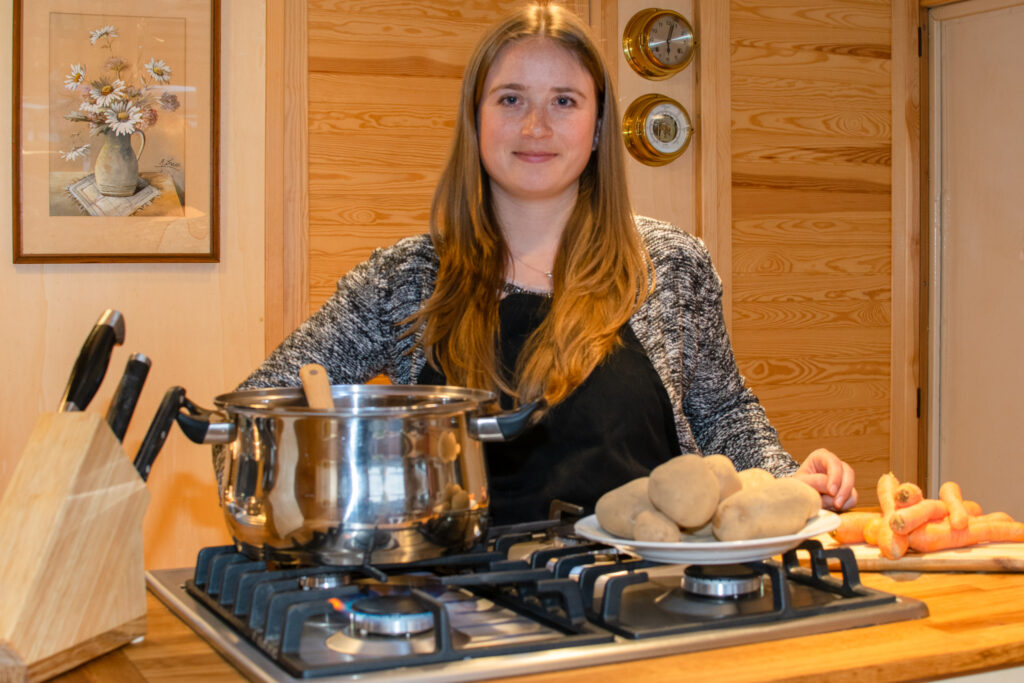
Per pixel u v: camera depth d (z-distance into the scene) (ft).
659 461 5.07
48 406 8.57
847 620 3.13
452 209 5.22
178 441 8.85
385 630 2.96
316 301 9.25
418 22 9.45
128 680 2.78
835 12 10.99
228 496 3.35
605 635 2.91
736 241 10.64
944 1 11.21
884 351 11.39
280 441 3.18
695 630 2.99
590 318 4.91
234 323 9.02
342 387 3.91
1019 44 10.82
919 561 3.87
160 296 8.81
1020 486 10.88
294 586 3.08
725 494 3.46
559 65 4.88
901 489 4.11
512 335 5.08
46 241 8.50
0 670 2.73
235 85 8.95
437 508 3.19
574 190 5.22
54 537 2.83
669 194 10.41
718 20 10.43
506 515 4.86
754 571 3.34
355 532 3.10
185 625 3.29
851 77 11.10
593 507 4.83
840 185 11.10
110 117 8.60
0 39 8.35
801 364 10.99
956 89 11.30
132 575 3.07
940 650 2.91
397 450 3.14
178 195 8.79
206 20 8.78
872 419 11.34
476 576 3.10
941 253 11.48
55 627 2.82
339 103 9.25
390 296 5.34
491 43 4.99
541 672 2.74
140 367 3.22
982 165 11.13
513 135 4.86
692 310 5.39
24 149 8.41
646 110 10.09
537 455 4.89
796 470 4.88
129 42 8.61
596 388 4.92
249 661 2.80
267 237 9.07
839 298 11.14
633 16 10.19
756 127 10.69
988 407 11.12
